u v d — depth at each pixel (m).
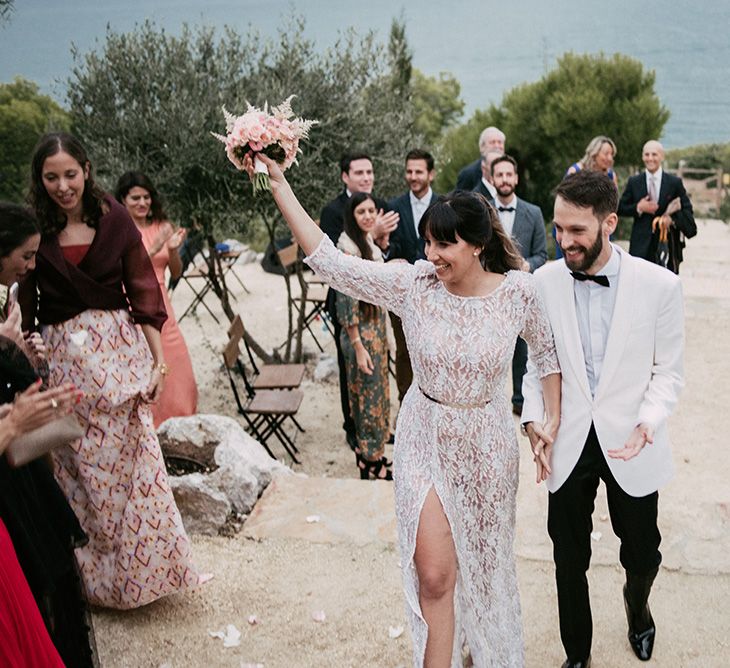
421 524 2.81
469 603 2.95
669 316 2.89
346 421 6.24
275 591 3.90
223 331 9.55
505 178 5.93
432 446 2.84
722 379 7.06
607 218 2.79
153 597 3.65
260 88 7.18
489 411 2.85
